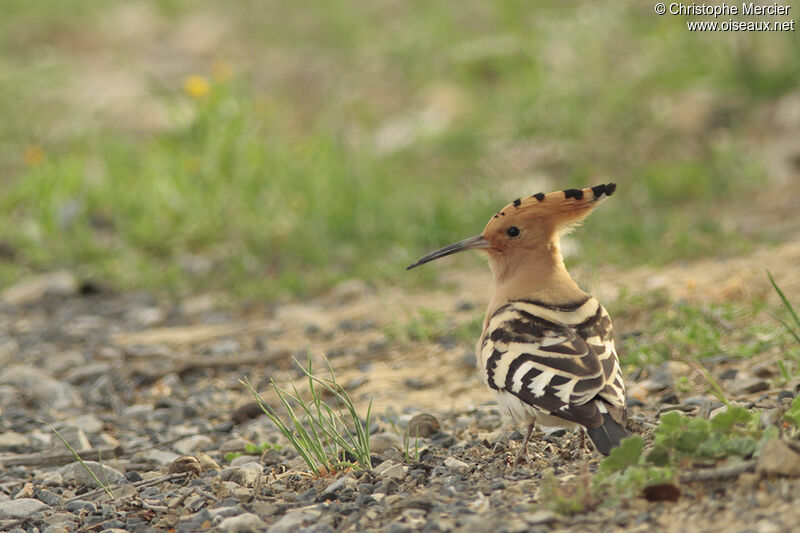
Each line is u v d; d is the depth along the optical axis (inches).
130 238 610.2
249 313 512.1
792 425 250.1
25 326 516.7
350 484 268.8
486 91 770.8
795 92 655.1
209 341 471.2
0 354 470.9
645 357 366.9
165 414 387.2
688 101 668.7
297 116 791.1
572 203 309.7
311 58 896.9
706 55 692.1
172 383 422.3
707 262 474.9
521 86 723.4
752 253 474.6
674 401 324.2
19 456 341.7
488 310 315.6
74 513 284.2
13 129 778.8
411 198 603.8
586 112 671.1
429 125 719.1
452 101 759.1
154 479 303.9
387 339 444.5
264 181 613.0
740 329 380.5
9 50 991.0
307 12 997.8
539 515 224.1
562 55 729.0
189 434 363.9
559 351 257.8
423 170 684.7
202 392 408.5
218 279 564.1
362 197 596.4
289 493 275.1
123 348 470.9
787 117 635.5
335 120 713.6
